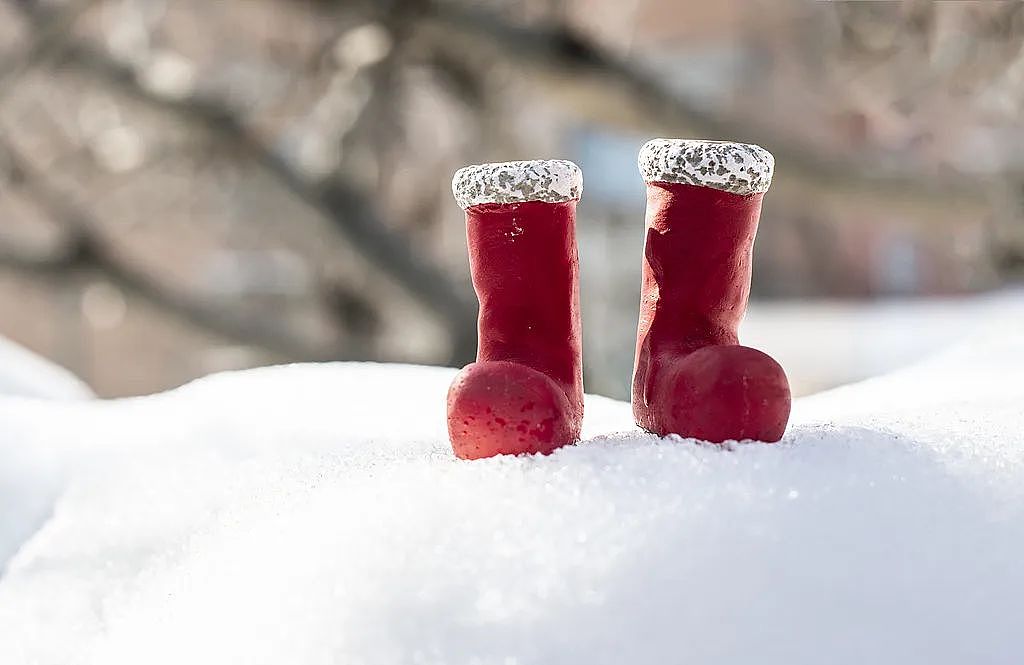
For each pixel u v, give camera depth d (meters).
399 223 1.93
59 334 2.59
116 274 1.89
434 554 0.53
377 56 1.60
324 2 1.62
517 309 0.60
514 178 0.59
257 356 2.12
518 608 0.52
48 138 1.89
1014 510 0.54
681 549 0.53
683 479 0.55
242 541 0.57
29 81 1.77
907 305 2.24
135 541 0.62
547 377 0.58
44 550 0.63
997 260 1.73
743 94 2.00
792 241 2.43
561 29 1.52
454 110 1.85
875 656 0.51
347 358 1.91
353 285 1.94
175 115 1.73
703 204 0.60
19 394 0.80
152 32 1.92
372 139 1.67
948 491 0.55
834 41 1.52
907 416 0.61
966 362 0.72
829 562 0.53
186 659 0.54
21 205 2.04
